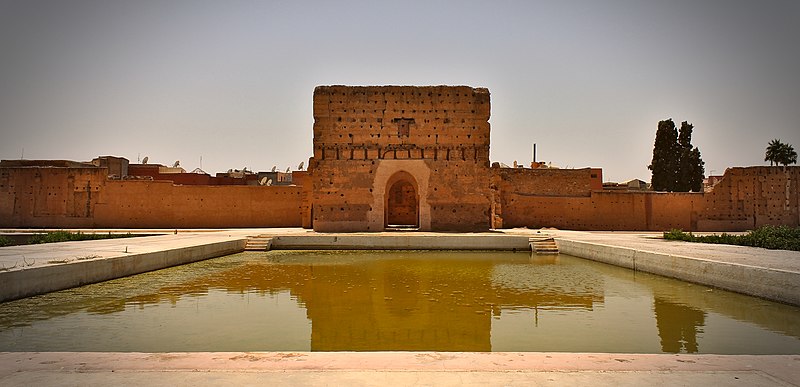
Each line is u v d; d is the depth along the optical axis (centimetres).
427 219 3189
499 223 3712
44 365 620
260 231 3216
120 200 3712
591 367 621
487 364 634
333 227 3170
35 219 3706
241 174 5250
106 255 1609
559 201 3856
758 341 946
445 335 993
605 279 1661
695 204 3822
